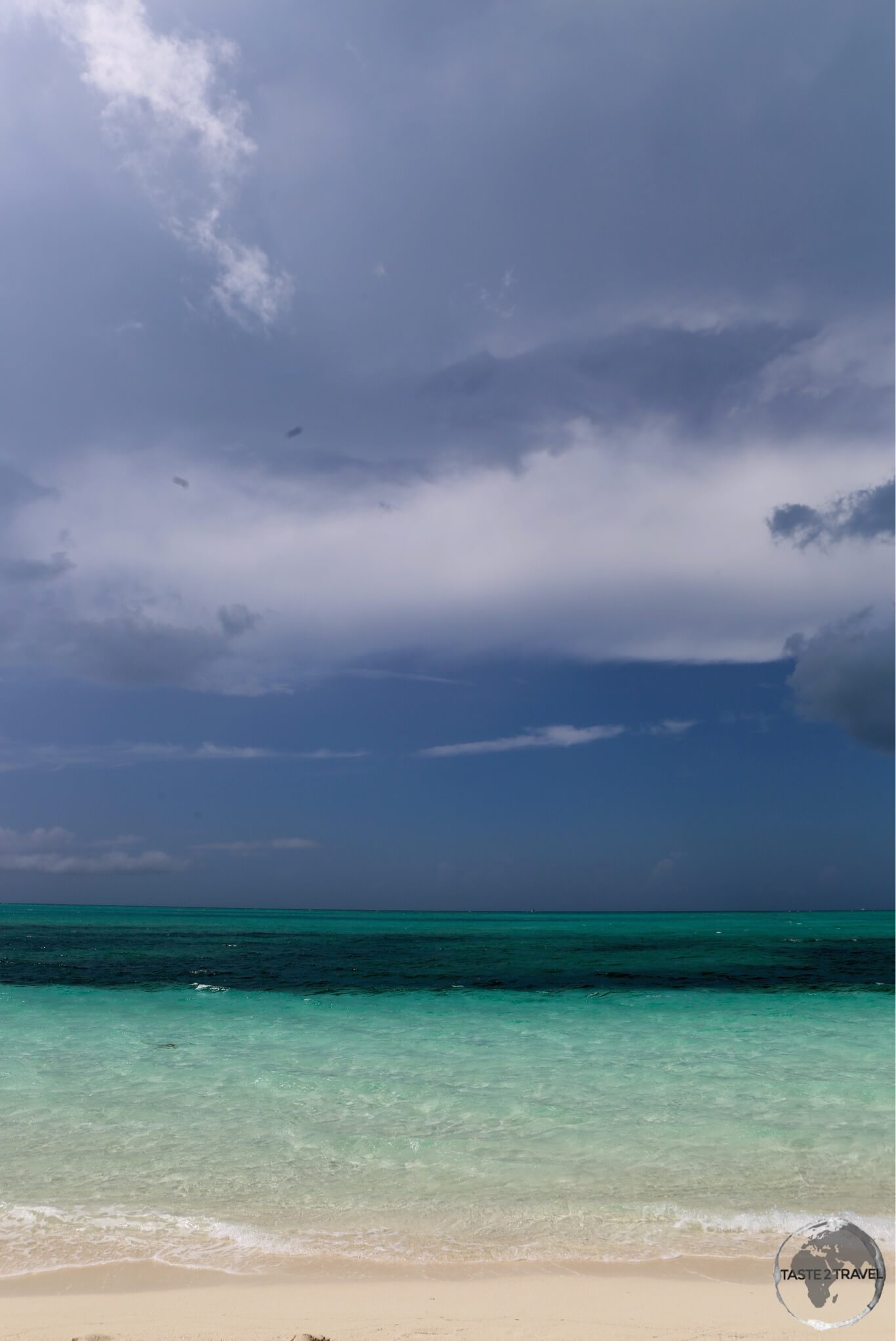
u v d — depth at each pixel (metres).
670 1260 6.78
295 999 23.47
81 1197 8.19
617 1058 15.11
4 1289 6.18
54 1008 20.89
